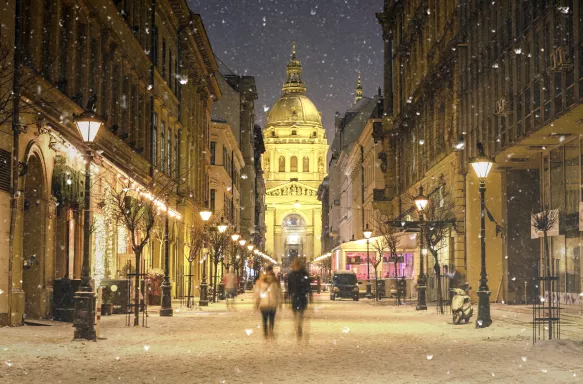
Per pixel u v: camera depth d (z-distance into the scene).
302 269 19.20
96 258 31.03
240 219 110.75
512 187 38.88
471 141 39.56
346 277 51.88
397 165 64.81
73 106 26.92
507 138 33.19
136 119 39.00
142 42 41.09
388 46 68.56
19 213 22.56
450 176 43.47
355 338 19.52
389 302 46.06
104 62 33.03
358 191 97.19
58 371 12.75
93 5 29.52
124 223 29.86
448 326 24.03
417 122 56.12
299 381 11.78
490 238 40.22
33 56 23.36
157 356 15.14
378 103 85.44
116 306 30.19
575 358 14.63
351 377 12.21
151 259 43.22
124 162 35.75
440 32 47.97
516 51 31.14
